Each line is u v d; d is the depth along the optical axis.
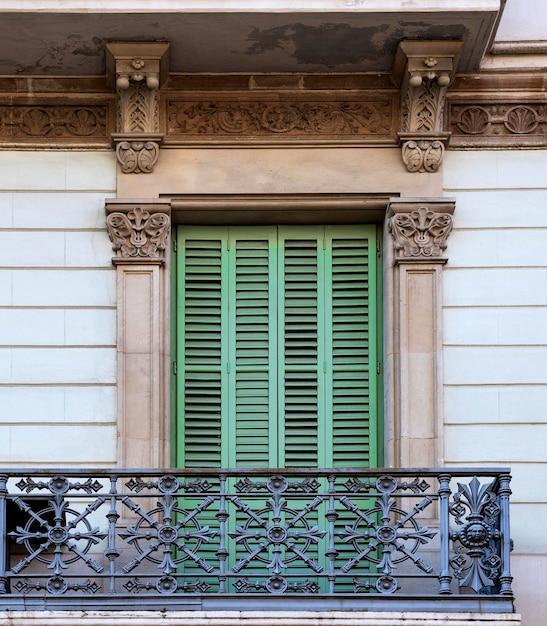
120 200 16.86
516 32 17.31
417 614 14.82
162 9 16.16
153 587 15.12
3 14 16.14
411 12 16.20
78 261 16.86
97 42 16.64
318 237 17.28
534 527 16.20
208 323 17.09
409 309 16.67
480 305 16.73
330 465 16.84
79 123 17.17
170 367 16.86
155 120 17.02
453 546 16.06
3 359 16.62
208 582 16.47
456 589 15.77
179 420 16.88
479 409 16.50
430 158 16.94
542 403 16.52
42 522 15.24
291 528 16.69
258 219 17.22
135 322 16.66
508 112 17.17
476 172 17.05
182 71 17.11
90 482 15.38
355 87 17.20
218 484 15.45
